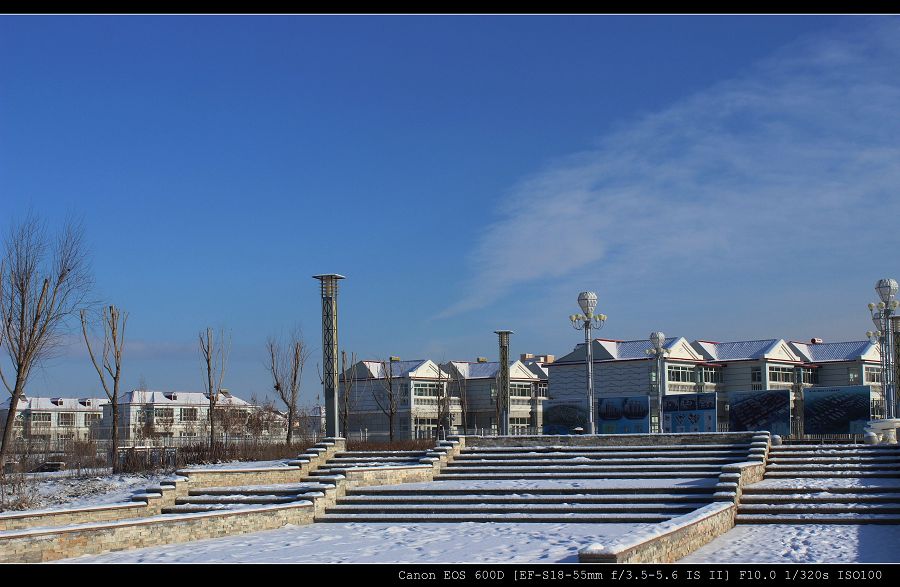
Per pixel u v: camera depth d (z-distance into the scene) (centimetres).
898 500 1952
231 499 2289
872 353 7444
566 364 7362
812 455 2467
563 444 2919
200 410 10019
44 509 2202
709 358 7419
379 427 7819
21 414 10075
